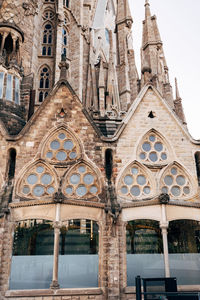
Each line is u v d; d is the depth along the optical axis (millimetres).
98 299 16344
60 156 19328
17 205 17547
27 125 19609
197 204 18859
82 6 48906
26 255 17750
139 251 19672
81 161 19156
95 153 19484
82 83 45750
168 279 13750
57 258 16578
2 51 27375
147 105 21188
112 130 23438
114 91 51000
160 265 17906
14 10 30156
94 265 17453
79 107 20375
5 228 17109
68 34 45969
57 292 16156
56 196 17359
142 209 18266
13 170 19156
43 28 44344
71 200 17688
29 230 19672
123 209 18359
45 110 20125
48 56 41812
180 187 19516
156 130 20484
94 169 19078
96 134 19906
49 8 45406
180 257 18266
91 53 49781
